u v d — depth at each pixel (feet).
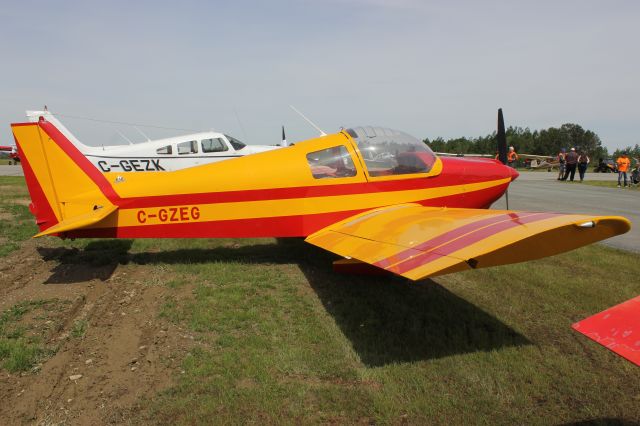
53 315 13.15
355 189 17.84
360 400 9.06
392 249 11.64
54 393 9.26
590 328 6.72
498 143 23.82
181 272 17.39
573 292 15.34
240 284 16.01
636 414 8.71
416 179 18.37
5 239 22.72
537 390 9.48
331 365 10.42
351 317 13.21
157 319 12.94
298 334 12.07
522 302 14.49
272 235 17.78
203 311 13.47
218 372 10.09
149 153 35.22
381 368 10.33
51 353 10.87
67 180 17.28
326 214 17.78
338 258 19.76
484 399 9.12
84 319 12.87
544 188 53.47
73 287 15.67
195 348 11.18
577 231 9.71
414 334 12.14
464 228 11.57
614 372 10.19
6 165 130.11
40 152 17.11
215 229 17.53
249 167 17.47
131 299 14.55
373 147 18.12
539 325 12.76
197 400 9.03
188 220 17.43
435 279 16.92
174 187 17.25
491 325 12.75
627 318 6.71
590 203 37.68
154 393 9.27
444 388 9.53
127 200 17.26
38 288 15.56
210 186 17.22
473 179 19.22
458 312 13.67
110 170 34.94
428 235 11.87
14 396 9.14
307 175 17.51
